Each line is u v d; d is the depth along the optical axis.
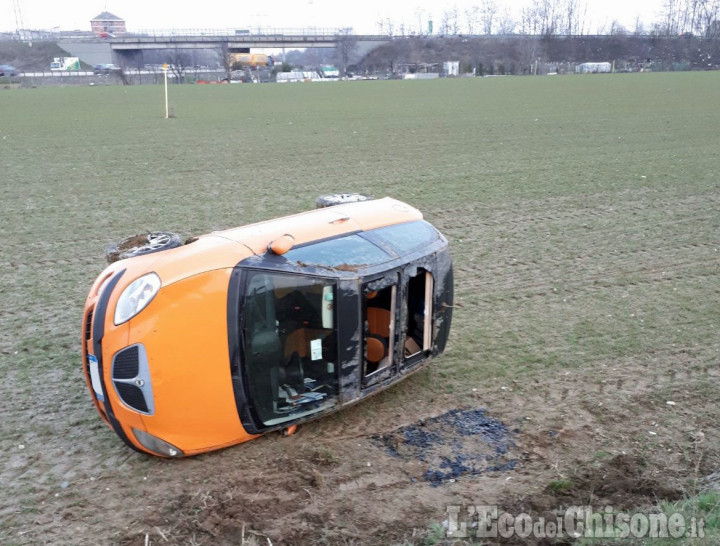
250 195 16.80
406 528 5.24
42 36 126.56
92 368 6.05
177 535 5.25
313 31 117.12
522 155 22.41
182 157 22.59
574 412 6.94
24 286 10.77
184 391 5.80
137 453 6.38
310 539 5.12
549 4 128.12
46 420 7.02
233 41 114.00
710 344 8.48
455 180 18.39
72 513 5.58
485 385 7.52
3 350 8.61
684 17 121.50
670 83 57.81
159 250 6.35
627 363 8.00
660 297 10.06
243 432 6.20
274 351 6.10
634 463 5.97
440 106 40.66
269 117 35.66
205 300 5.78
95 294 6.17
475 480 5.87
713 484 5.62
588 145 24.36
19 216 14.92
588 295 10.19
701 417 6.81
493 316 9.44
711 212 14.87
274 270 6.02
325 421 6.82
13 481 6.03
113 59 117.00
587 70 97.69
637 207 15.32
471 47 116.62
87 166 21.02
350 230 6.75
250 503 5.53
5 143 26.23
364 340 6.55
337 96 50.66
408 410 7.02
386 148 24.19
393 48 118.00
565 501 5.52
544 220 14.29
